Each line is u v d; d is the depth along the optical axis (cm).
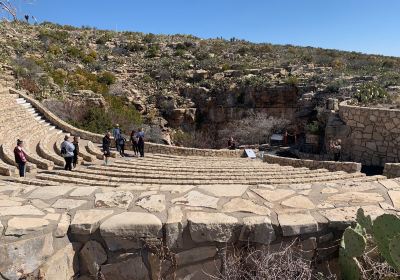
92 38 5378
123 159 1945
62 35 5053
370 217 369
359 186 499
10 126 1936
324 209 418
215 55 5006
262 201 437
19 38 4366
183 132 3569
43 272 343
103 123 2845
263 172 1334
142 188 480
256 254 375
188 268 373
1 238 339
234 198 444
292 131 3161
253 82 3538
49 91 3058
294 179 1083
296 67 4122
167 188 479
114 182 1110
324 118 2403
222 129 3628
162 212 396
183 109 3606
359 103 2305
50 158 1672
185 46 5344
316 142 2392
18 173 1348
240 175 1230
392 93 2520
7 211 391
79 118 2825
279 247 378
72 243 366
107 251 368
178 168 1458
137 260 370
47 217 380
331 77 3484
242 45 5772
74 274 368
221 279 372
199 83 3909
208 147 3397
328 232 386
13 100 2330
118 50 4994
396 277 357
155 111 3656
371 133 1934
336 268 391
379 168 1866
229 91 3594
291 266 364
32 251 342
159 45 5356
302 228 378
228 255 376
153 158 2008
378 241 358
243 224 373
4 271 328
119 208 407
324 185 503
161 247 368
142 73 4291
